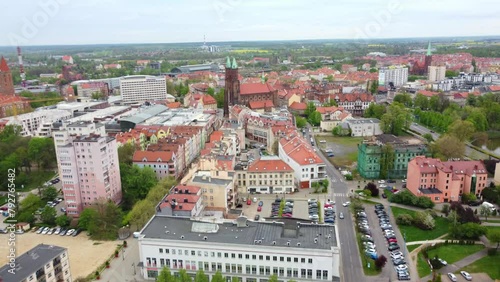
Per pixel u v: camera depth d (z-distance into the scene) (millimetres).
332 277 135250
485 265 150500
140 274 150875
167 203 169500
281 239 141000
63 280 140000
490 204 194250
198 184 193625
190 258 142750
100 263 159875
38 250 140125
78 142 197500
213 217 162625
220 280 124188
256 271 139375
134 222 183125
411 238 172125
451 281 141500
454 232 169500
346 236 175375
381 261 148000
